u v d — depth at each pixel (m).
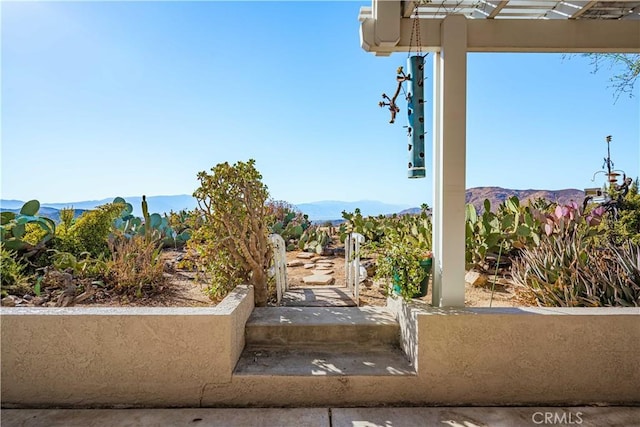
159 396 2.39
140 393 2.39
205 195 3.29
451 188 2.80
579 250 3.58
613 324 2.44
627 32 2.80
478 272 4.43
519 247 4.60
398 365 2.53
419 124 2.89
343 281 4.88
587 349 2.44
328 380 2.39
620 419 2.26
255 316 3.06
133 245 4.39
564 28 2.80
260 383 2.39
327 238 7.94
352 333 2.87
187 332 2.39
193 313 2.41
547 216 4.68
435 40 2.83
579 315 2.43
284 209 9.75
